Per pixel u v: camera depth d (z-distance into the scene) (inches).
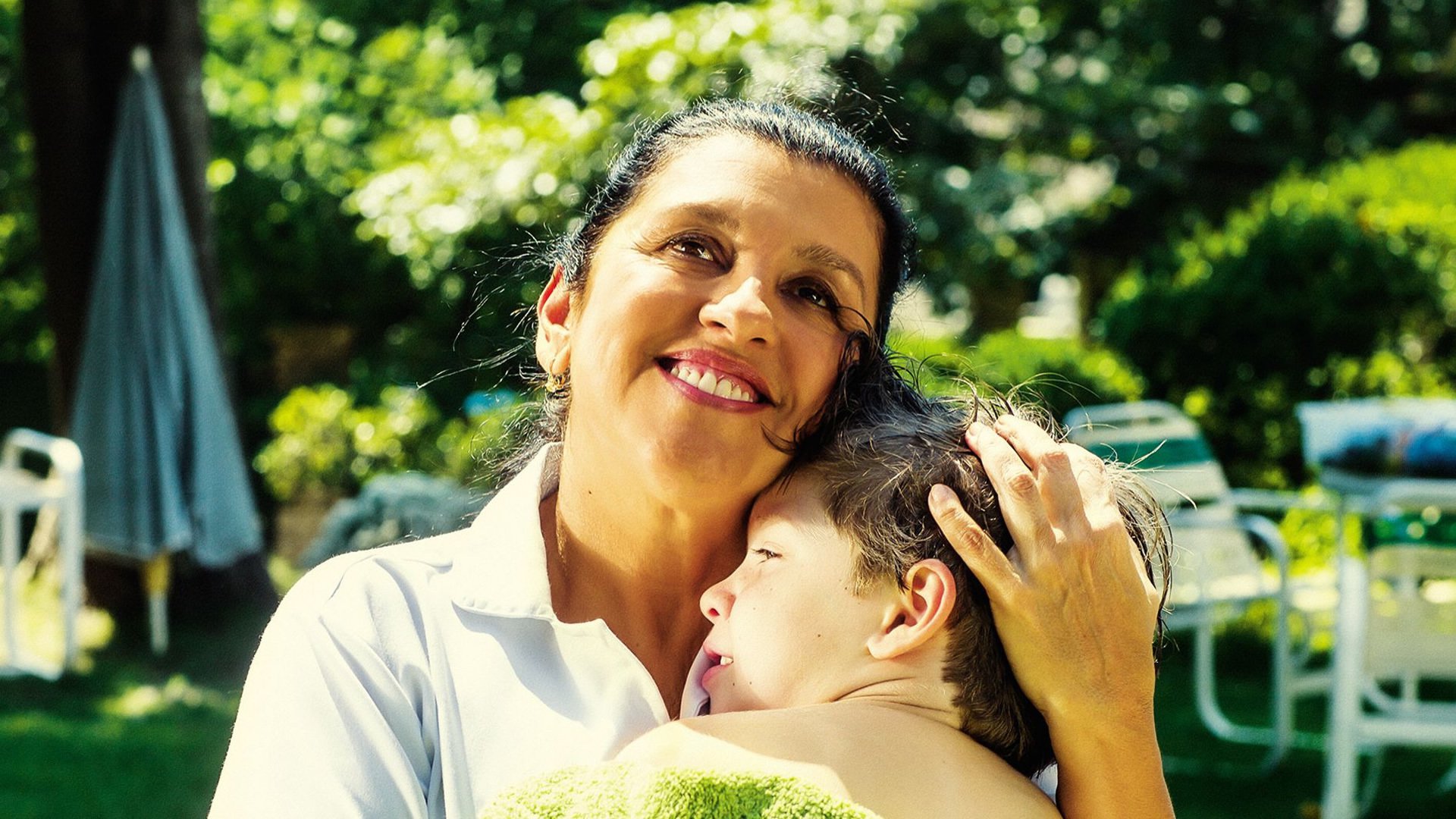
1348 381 316.2
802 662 56.1
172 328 259.9
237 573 280.8
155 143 261.6
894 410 59.5
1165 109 446.9
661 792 49.4
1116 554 53.6
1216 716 214.4
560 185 330.6
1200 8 494.0
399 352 391.5
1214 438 318.7
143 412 255.9
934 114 421.4
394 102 443.5
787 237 54.9
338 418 350.3
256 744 50.5
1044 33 446.3
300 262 422.0
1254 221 341.7
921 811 51.8
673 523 57.6
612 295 55.4
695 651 60.8
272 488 358.3
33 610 281.6
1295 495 312.2
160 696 233.3
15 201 438.9
